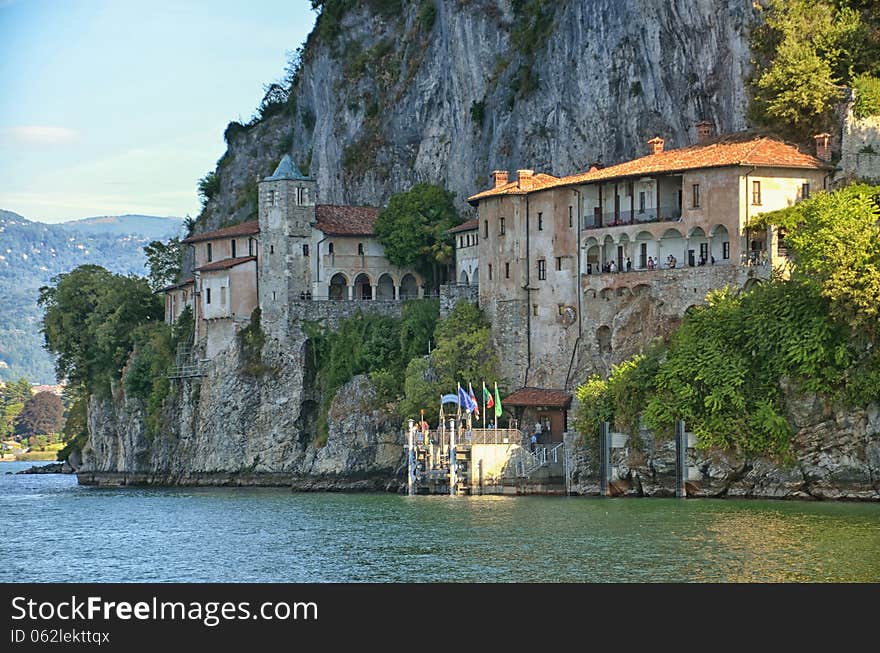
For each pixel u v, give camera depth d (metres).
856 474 103.50
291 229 155.62
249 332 158.75
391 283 159.88
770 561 78.38
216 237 165.50
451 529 95.25
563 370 129.88
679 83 133.12
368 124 185.12
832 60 122.81
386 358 145.25
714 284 117.31
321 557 85.38
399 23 187.25
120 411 179.00
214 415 159.38
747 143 120.38
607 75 139.75
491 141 157.50
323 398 149.25
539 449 120.75
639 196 124.12
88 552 91.50
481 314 137.25
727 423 106.94
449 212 159.00
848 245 103.75
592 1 141.75
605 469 113.81
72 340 190.75
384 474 138.38
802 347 104.19
